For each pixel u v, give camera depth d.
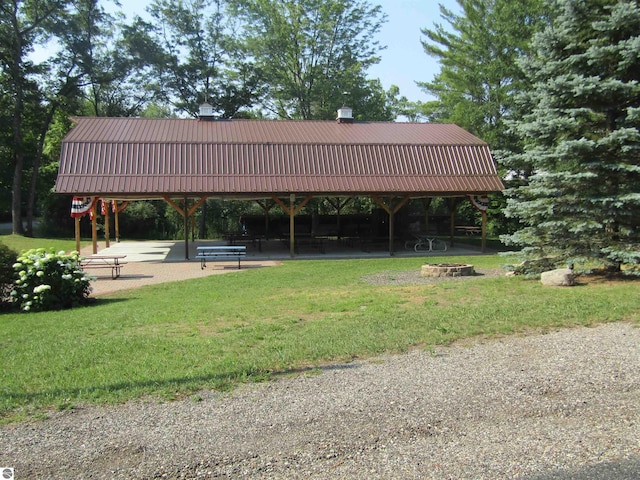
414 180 20.66
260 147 20.98
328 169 20.64
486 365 5.45
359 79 38.09
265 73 37.47
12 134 30.50
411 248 23.05
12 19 29.91
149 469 3.47
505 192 11.81
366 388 4.84
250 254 21.17
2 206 39.81
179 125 23.53
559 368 5.29
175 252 22.42
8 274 10.29
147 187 18.92
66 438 3.92
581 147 10.10
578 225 10.22
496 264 16.20
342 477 3.34
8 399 4.68
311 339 6.54
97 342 6.77
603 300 8.20
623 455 3.57
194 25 37.28
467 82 28.06
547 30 10.89
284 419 4.18
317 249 23.08
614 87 9.94
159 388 4.88
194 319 8.20
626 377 4.98
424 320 7.43
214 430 4.00
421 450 3.67
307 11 36.53
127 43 35.47
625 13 9.77
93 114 40.78
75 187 18.48
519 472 3.37
